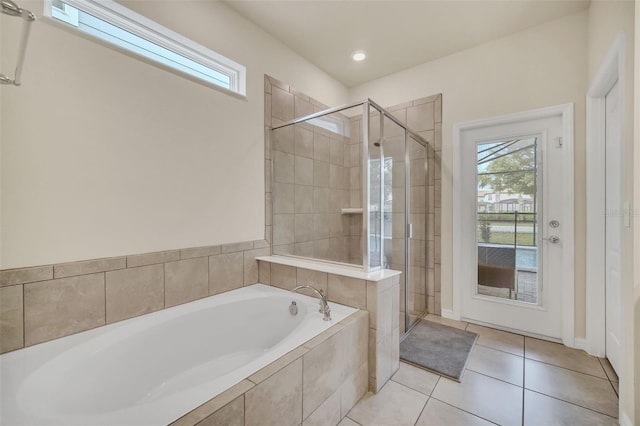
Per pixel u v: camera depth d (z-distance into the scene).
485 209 2.60
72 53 1.38
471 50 2.62
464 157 2.70
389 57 2.80
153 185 1.70
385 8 2.14
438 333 2.44
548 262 2.30
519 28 2.34
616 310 1.82
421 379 1.82
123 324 1.52
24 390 1.00
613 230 1.84
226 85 2.24
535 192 2.36
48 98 1.31
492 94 2.50
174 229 1.80
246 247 2.25
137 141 1.62
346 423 1.44
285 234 2.52
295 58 2.72
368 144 2.09
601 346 2.02
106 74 1.50
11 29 1.21
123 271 1.57
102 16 1.60
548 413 1.49
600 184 1.98
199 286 1.93
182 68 1.98
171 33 1.80
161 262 1.73
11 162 1.22
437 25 2.32
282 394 1.12
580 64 2.12
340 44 2.60
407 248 2.58
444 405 1.57
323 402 1.34
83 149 1.42
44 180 1.30
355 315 1.66
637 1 1.18
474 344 2.25
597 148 1.99
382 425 1.42
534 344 2.24
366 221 2.08
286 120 2.61
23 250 1.25
